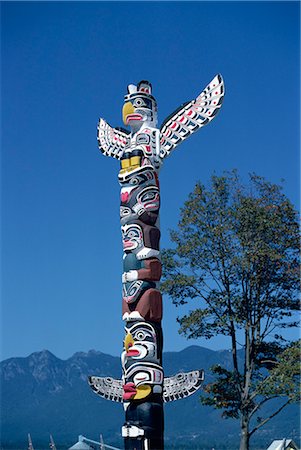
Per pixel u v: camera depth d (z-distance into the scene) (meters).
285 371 27.02
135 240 23.64
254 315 29.48
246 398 28.44
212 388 29.03
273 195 30.08
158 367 22.80
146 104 25.36
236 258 28.83
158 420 22.38
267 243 29.34
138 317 23.00
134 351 22.70
